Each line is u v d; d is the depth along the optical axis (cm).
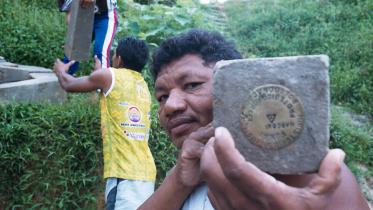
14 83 444
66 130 385
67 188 374
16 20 612
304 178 86
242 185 73
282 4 966
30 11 660
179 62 121
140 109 317
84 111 409
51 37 600
